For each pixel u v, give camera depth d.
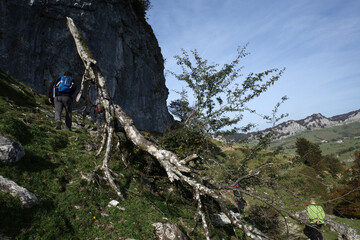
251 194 4.81
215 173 6.86
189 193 5.86
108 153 5.04
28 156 4.46
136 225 3.97
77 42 6.38
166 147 7.05
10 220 2.94
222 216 5.84
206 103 7.85
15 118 5.79
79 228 3.49
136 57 24.30
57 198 3.83
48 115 7.90
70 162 5.07
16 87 8.67
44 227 3.14
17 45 13.06
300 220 4.47
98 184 4.56
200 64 8.17
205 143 7.00
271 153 7.42
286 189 5.39
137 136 5.36
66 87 6.79
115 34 20.25
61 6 14.97
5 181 3.41
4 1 12.59
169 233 4.00
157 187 5.86
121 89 21.25
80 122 9.12
